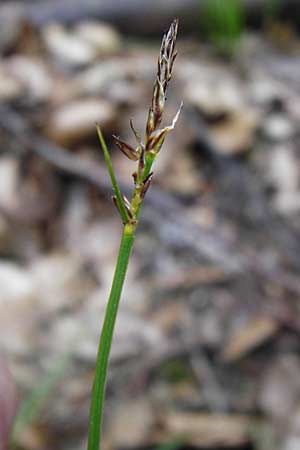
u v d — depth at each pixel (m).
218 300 0.49
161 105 0.17
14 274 0.50
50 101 0.61
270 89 0.66
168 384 0.44
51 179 0.55
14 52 0.68
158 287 0.50
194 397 0.44
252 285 0.50
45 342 0.46
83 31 0.73
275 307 0.48
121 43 0.75
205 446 0.42
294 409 0.43
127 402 0.43
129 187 0.54
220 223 0.54
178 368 0.45
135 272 0.51
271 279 0.50
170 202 0.54
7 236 0.52
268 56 0.75
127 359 0.45
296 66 0.72
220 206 0.55
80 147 0.57
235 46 0.74
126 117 0.60
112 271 0.51
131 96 0.62
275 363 0.46
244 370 0.45
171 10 0.76
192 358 0.46
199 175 0.57
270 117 0.62
